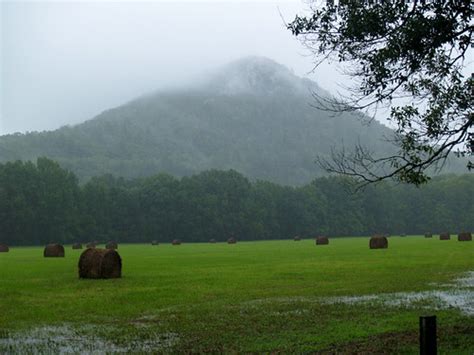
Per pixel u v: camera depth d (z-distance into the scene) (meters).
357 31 11.86
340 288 22.20
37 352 12.12
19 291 22.66
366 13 11.68
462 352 11.33
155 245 103.38
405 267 31.91
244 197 142.38
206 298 19.83
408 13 11.70
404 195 157.12
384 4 11.72
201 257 48.38
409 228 155.75
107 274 28.23
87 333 14.03
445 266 32.31
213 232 134.38
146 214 130.88
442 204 154.88
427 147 12.98
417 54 11.92
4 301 19.66
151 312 17.03
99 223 125.25
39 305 18.66
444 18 11.34
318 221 146.12
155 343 12.82
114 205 128.12
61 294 21.59
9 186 111.62
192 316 16.19
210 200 135.25
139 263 40.50
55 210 116.81
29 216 111.25
